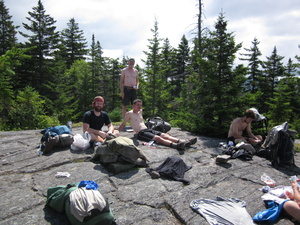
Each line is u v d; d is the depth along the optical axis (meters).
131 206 2.80
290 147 4.34
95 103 5.02
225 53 6.95
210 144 5.71
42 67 22.02
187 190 3.24
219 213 2.61
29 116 10.59
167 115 17.11
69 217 2.33
